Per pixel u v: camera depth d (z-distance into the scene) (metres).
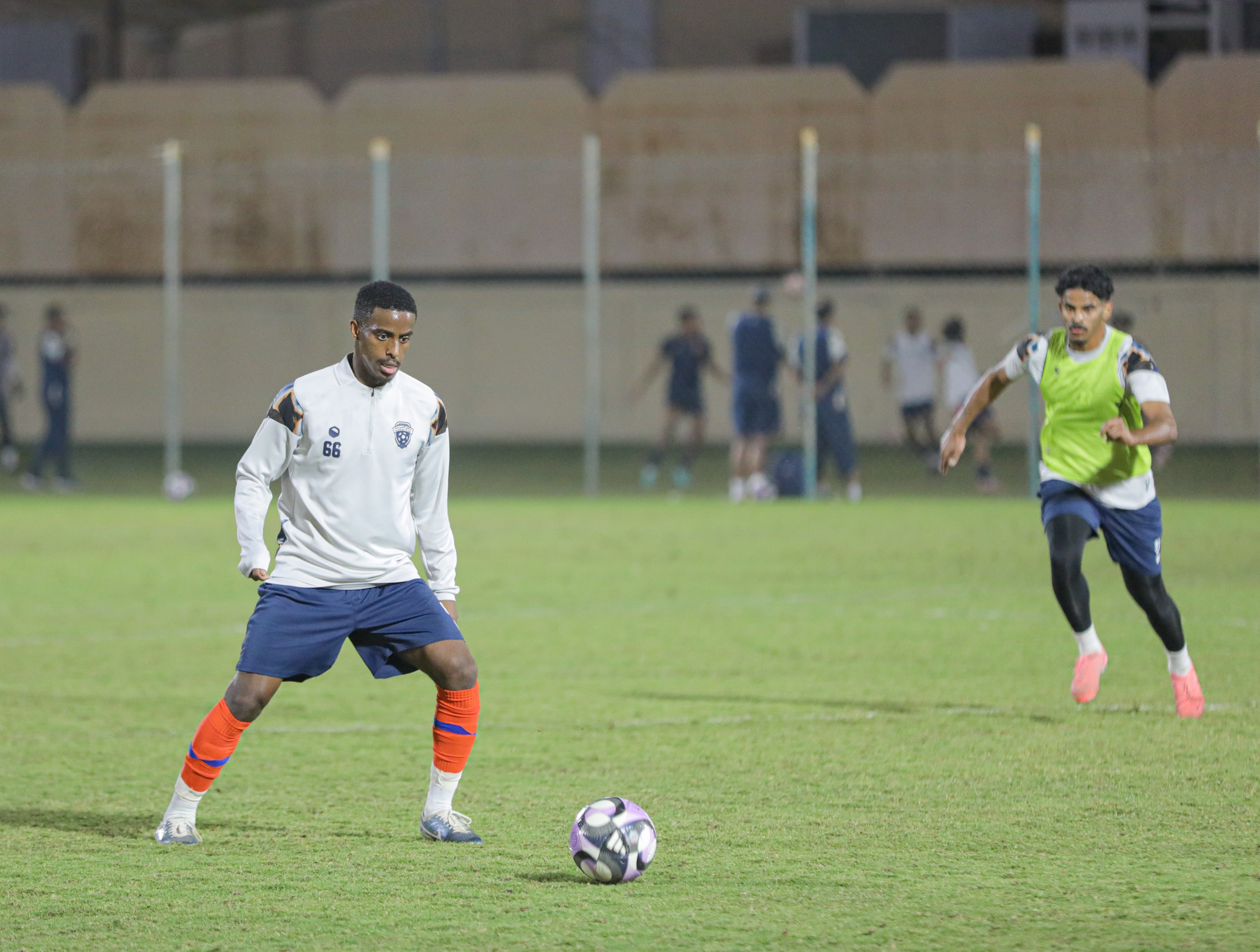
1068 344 23.73
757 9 114.44
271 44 130.62
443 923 14.69
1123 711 25.08
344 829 18.36
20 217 106.31
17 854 17.25
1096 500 23.69
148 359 109.81
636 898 15.48
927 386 77.81
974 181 97.88
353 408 17.41
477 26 122.00
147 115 104.50
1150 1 95.88
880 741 23.05
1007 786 20.16
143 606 37.91
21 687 27.94
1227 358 96.19
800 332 103.19
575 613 36.34
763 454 66.31
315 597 17.55
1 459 92.94
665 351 73.44
